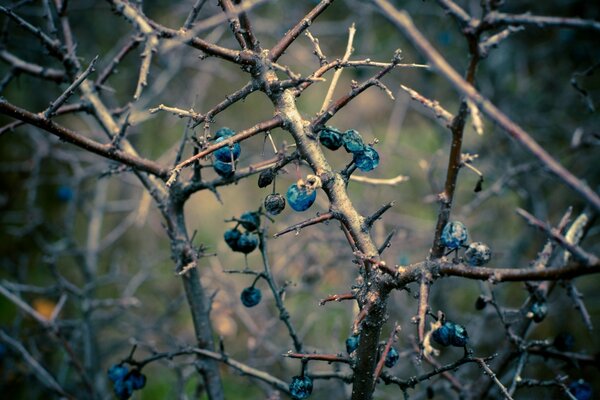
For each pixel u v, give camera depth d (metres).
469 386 2.67
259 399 4.10
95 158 4.80
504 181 3.62
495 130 5.00
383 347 1.98
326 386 3.58
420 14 5.80
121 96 5.61
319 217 1.67
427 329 2.79
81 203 5.31
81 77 1.95
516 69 5.79
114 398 4.20
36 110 5.52
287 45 1.83
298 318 4.51
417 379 1.93
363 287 1.69
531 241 4.48
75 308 4.80
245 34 1.81
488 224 5.26
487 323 4.27
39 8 5.02
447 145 5.25
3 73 5.35
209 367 2.51
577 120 5.36
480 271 1.43
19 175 5.54
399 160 5.87
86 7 5.29
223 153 1.90
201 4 2.20
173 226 2.37
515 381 2.23
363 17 5.18
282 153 1.92
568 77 5.45
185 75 6.00
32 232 4.94
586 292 4.77
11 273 4.82
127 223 4.76
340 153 5.88
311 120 1.87
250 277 4.80
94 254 4.36
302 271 4.37
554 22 1.42
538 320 2.36
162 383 4.50
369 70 5.39
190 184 2.27
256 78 1.80
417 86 5.64
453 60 5.66
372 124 6.21
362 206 4.68
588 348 4.38
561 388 2.18
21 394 4.21
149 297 5.18
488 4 1.47
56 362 4.45
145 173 2.43
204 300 2.51
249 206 5.80
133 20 2.24
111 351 4.17
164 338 4.41
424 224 5.03
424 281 1.48
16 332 3.74
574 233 2.27
